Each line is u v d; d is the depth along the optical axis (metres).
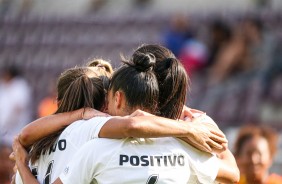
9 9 40.00
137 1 39.53
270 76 29.05
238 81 29.53
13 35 37.88
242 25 31.72
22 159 8.95
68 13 39.06
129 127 8.28
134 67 8.63
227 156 9.10
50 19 38.28
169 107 8.71
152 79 8.58
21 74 33.75
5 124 29.08
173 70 8.66
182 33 32.12
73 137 8.68
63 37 37.12
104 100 9.15
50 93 29.80
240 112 27.81
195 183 8.72
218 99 28.78
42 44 37.06
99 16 37.75
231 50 30.50
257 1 36.94
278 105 28.03
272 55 29.62
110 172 8.36
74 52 36.22
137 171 8.36
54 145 8.80
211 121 9.12
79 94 9.06
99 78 9.19
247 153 12.79
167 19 36.25
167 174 8.44
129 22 36.66
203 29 33.19
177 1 39.06
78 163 8.42
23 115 29.81
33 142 8.99
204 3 38.53
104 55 35.28
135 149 8.42
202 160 8.69
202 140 8.62
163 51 8.84
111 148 8.41
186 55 31.30
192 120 9.00
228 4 38.03
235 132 20.47
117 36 36.19
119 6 39.72
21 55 36.72
